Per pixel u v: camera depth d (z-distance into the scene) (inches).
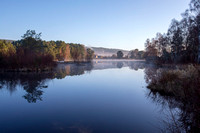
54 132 159.9
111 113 221.5
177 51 1391.5
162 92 325.1
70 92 363.9
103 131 162.6
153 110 229.5
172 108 226.8
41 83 484.7
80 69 1066.7
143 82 512.7
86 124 182.1
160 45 1865.2
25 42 1277.1
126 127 172.9
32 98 307.4
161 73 402.3
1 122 188.7
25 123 185.3
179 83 294.8
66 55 2536.9
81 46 3555.6
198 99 169.6
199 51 955.3
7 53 843.4
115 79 591.8
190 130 150.7
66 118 202.4
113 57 6446.9
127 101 284.8
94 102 279.3
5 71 791.1
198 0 899.4
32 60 862.5
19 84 459.5
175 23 1390.3
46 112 226.1
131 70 1023.6
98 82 517.0
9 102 277.4
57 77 627.2
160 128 165.5
